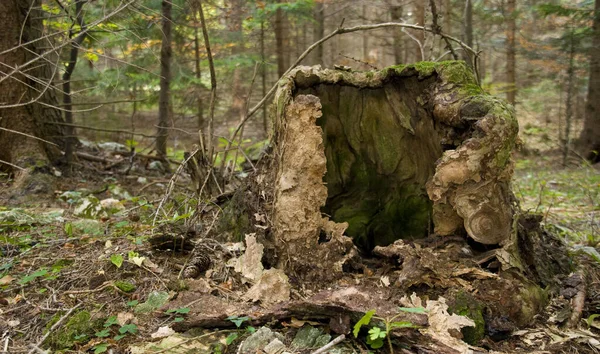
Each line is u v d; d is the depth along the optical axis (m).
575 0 11.33
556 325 2.25
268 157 2.85
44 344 2.06
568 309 2.33
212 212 3.32
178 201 3.98
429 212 2.84
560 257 2.79
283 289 2.31
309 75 2.71
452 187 2.37
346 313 2.04
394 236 2.92
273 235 2.55
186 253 2.83
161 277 2.55
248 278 2.46
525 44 11.01
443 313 2.09
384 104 2.84
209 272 2.57
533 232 2.70
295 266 2.44
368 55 15.29
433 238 2.54
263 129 9.83
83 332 2.13
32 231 3.48
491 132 2.26
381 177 2.97
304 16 8.77
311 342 2.01
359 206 2.98
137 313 2.26
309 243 2.46
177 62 7.43
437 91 2.56
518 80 15.27
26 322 2.24
